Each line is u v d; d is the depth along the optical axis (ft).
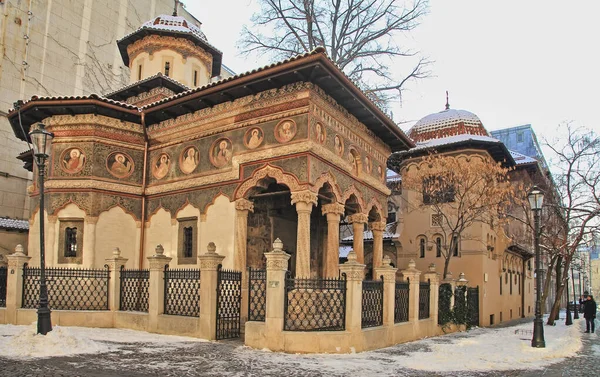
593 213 78.95
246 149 53.16
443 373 33.55
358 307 40.88
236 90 52.75
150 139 62.69
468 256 83.35
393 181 99.25
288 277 40.40
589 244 97.04
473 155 84.33
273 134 51.37
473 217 73.46
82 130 58.90
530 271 128.06
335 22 91.91
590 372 37.17
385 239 91.97
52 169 58.65
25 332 38.32
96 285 52.13
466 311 70.74
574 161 84.79
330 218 53.47
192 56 81.30
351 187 57.67
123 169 60.85
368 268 95.20
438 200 84.23
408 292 53.72
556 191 95.71
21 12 99.86
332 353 38.42
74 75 108.78
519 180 94.48
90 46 112.47
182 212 57.52
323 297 39.86
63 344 36.32
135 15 124.47
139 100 74.90
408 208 90.74
